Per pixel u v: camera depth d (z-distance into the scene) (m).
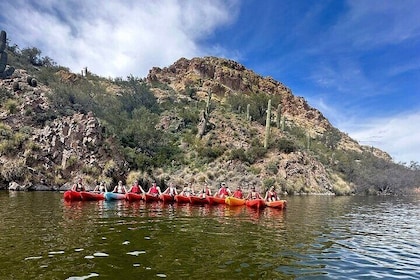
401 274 8.34
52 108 40.03
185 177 43.25
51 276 6.73
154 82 99.00
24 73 54.38
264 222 15.95
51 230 11.45
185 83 108.00
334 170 66.81
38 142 33.50
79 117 37.59
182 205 22.23
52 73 61.91
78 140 35.34
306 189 49.75
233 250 9.63
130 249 9.18
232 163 48.19
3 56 46.72
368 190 63.06
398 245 12.35
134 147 44.81
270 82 138.00
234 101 79.00
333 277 7.68
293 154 54.12
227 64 130.00
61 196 24.56
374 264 9.16
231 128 58.28
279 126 66.06
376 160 88.38
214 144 52.62
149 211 18.19
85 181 32.72
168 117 60.25
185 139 52.84
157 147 48.72
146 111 59.56
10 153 31.16
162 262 8.02
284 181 47.25
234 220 16.16
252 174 46.91
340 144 108.31
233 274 7.37
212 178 44.72
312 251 10.19
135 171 38.75
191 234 11.91
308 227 15.30
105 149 36.75
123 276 6.88
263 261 8.60
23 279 6.53
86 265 7.54
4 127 33.25
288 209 23.81
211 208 21.17
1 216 14.26
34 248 8.88
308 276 7.59
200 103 75.06
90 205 19.84
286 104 130.38
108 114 49.47
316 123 128.12
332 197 45.41
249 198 25.11
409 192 69.88
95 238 10.45
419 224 19.11
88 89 61.88
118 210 18.00
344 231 14.91
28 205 18.39
